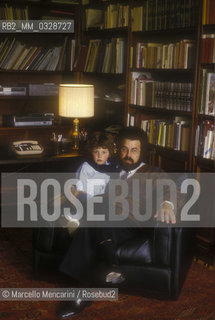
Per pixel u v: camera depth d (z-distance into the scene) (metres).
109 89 5.08
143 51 4.12
